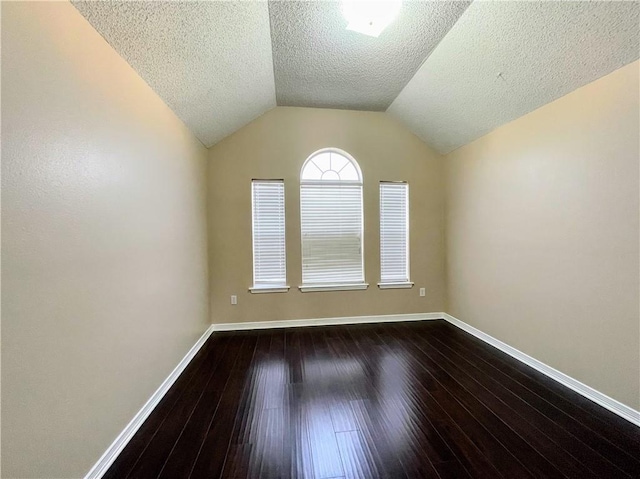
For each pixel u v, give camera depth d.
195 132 2.89
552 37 1.81
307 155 3.56
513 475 1.37
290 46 2.34
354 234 3.73
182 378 2.34
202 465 1.45
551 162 2.23
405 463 1.45
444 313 3.85
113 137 1.53
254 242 3.55
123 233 1.62
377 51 2.41
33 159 1.04
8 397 0.95
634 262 1.70
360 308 3.72
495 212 2.87
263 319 3.54
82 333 1.28
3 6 0.93
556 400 1.96
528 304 2.48
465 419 1.78
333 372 2.41
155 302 2.00
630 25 1.54
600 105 1.86
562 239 2.15
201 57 1.98
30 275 1.03
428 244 3.82
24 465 1.00
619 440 1.58
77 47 1.26
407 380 2.26
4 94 0.94
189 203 2.74
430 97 2.96
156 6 1.46
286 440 1.62
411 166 3.76
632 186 1.70
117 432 1.53
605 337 1.86
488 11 1.88
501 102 2.51
